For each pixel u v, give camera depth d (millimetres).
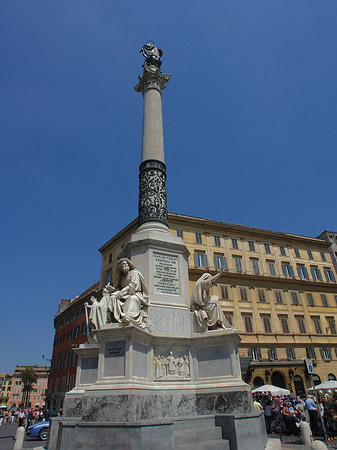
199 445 6574
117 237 44875
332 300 45500
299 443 11625
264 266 43219
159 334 8719
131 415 6488
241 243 43312
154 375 8273
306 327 41469
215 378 8484
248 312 39062
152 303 9430
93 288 50844
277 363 36688
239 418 7043
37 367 124688
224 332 8742
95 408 6730
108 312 8273
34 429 18406
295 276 44594
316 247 48656
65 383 48344
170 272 10328
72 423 6340
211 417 7633
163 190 12500
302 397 31641
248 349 37094
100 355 7422
